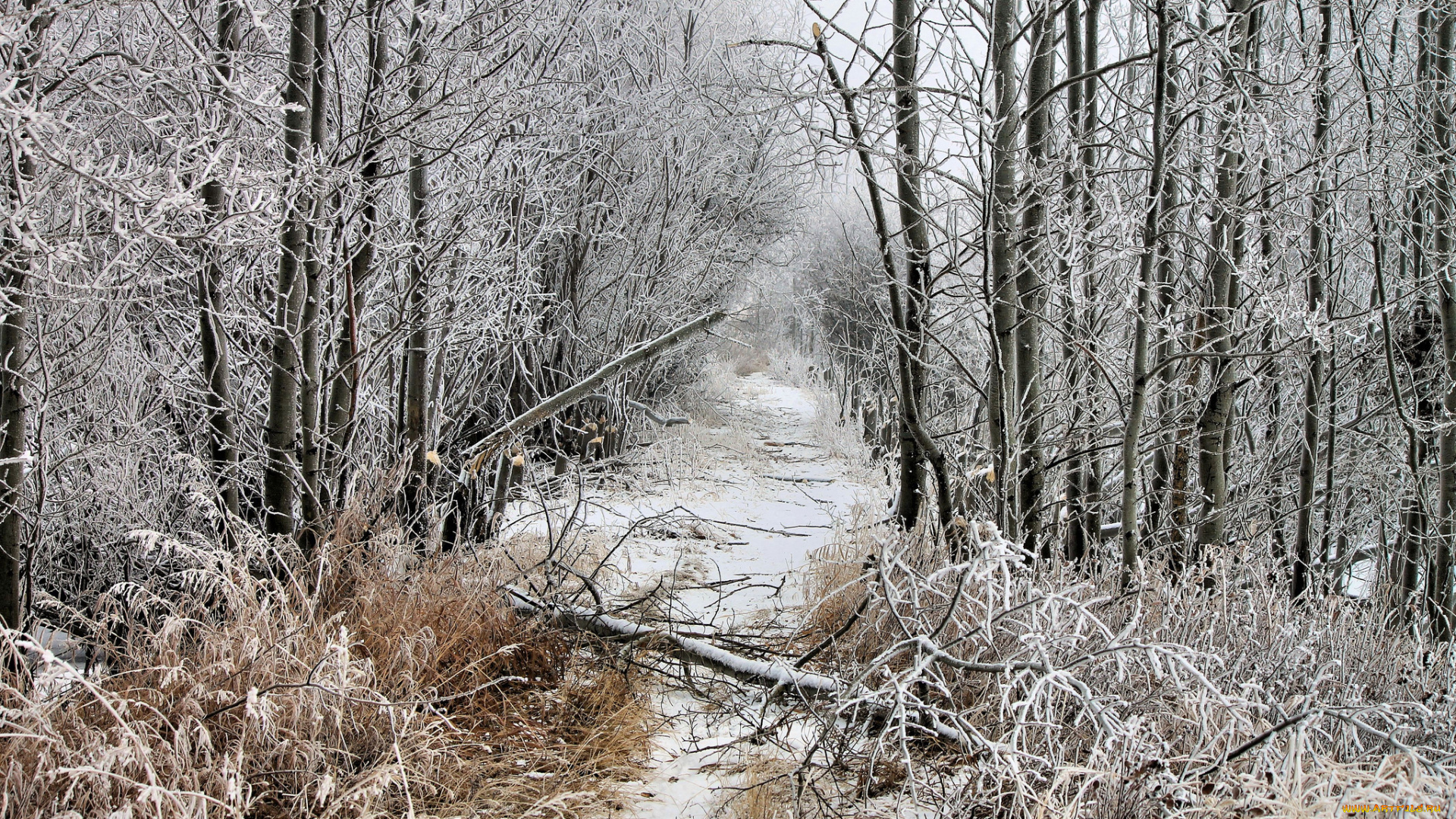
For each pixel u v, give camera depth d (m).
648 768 3.14
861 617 3.69
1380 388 6.23
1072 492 5.54
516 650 3.70
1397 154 5.01
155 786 2.05
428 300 4.48
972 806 2.59
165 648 2.79
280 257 3.74
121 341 3.99
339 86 3.73
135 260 2.89
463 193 4.97
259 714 2.42
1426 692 3.30
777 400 20.95
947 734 2.86
